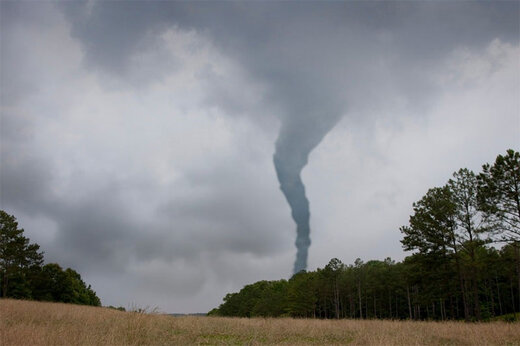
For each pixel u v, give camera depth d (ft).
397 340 39.17
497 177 84.58
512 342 40.65
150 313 49.11
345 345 38.22
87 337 32.50
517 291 192.95
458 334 46.03
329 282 205.87
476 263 93.40
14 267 152.97
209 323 54.34
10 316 46.09
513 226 84.53
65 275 188.96
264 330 48.73
